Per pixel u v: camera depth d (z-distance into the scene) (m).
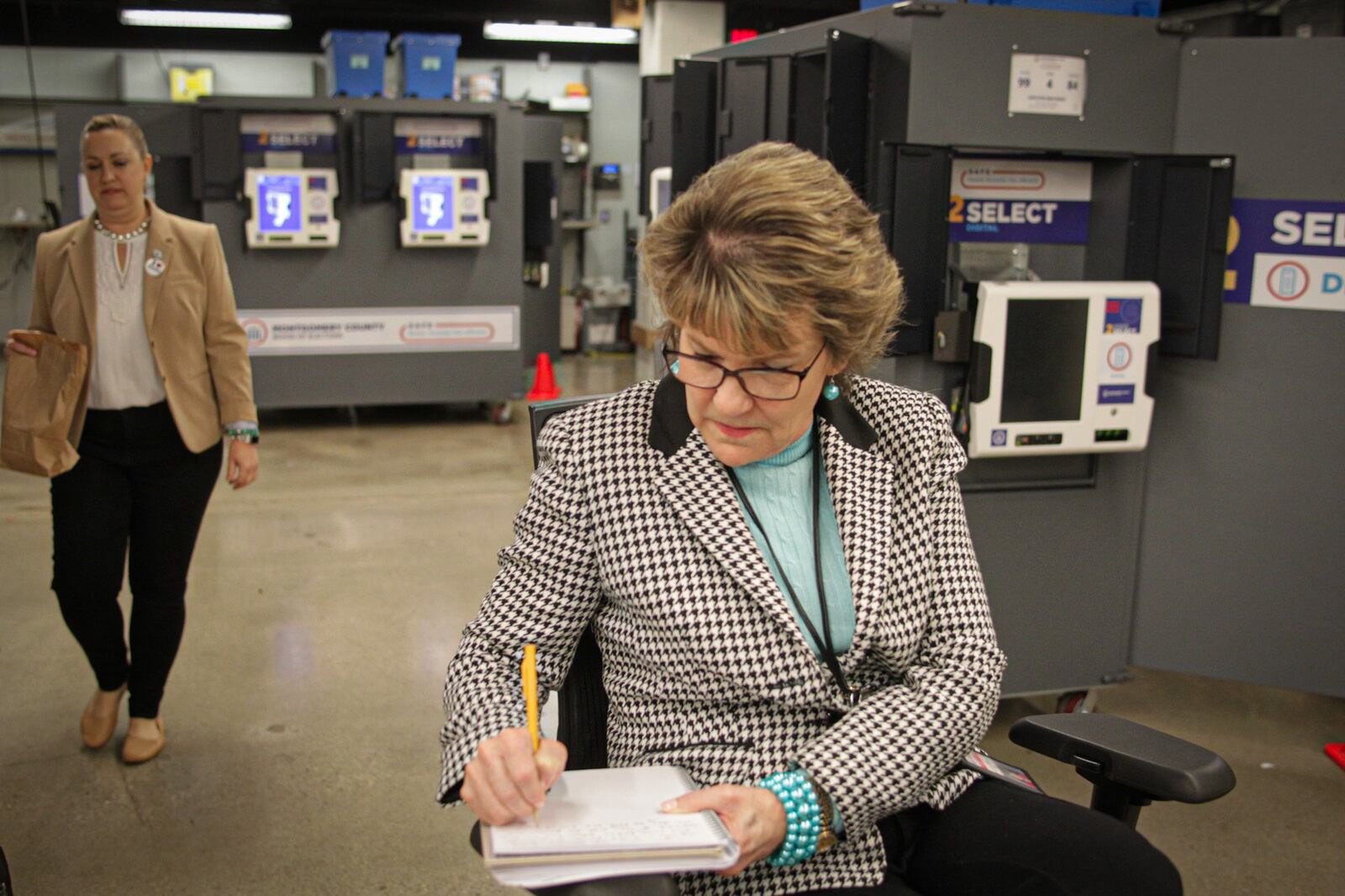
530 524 1.26
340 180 6.30
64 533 2.52
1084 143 2.55
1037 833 1.21
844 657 1.21
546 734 1.40
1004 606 2.71
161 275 2.48
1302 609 2.80
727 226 1.05
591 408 1.28
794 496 1.25
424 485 5.44
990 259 2.68
